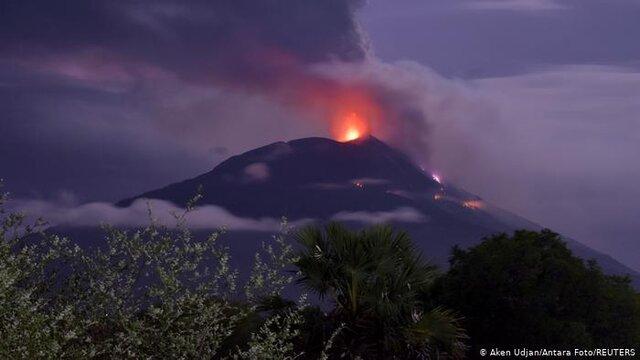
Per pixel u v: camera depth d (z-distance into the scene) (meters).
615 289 23.08
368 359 15.15
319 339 14.41
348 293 15.49
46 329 6.05
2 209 6.73
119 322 7.08
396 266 16.09
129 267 7.12
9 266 6.43
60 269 6.99
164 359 7.16
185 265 7.16
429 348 15.71
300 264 15.55
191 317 7.31
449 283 21.58
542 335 21.17
